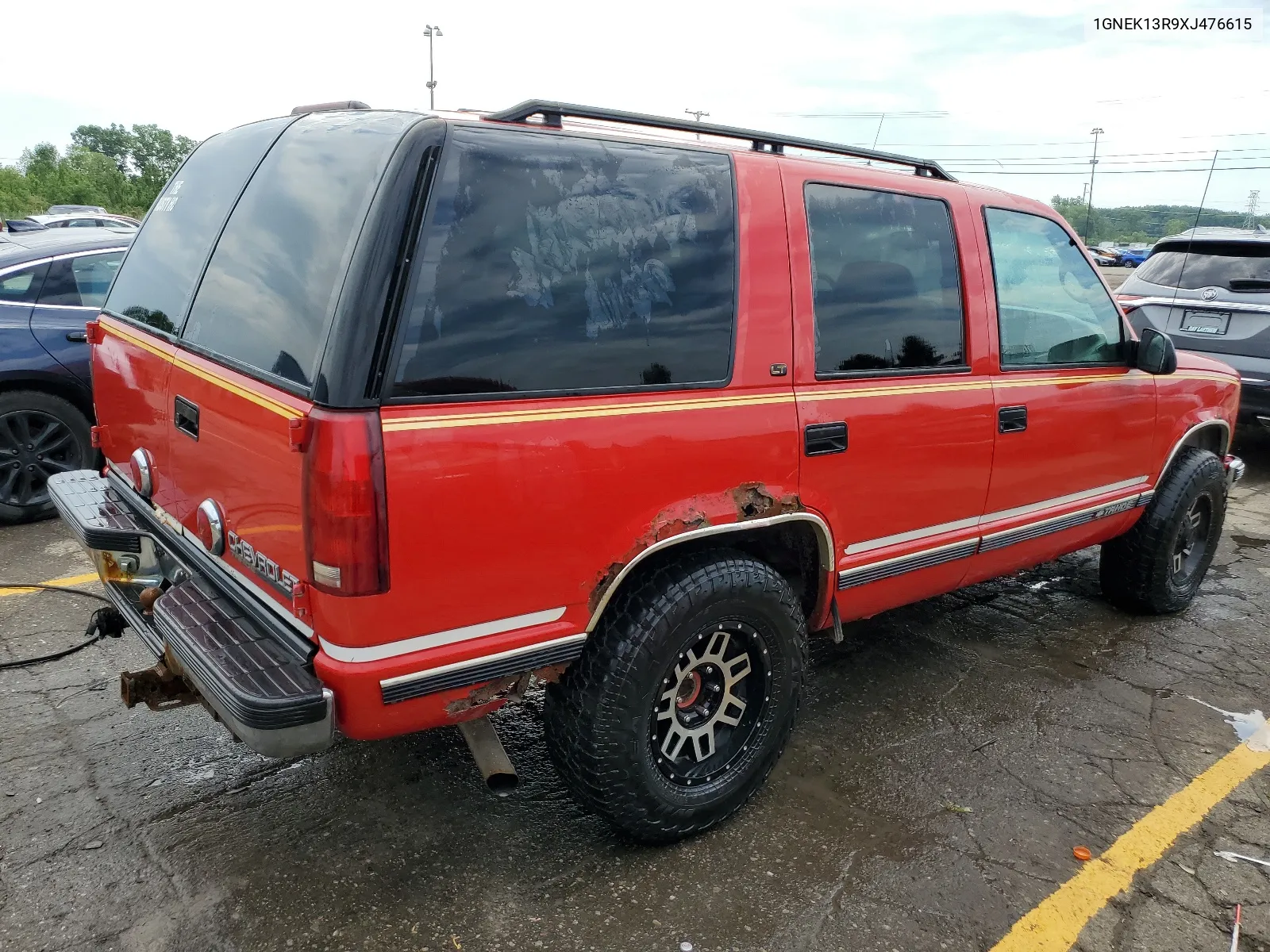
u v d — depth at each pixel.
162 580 2.94
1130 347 4.00
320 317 2.07
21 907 2.43
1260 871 2.83
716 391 2.58
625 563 2.43
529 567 2.26
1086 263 3.95
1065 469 3.81
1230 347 7.24
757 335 2.67
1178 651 4.37
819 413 2.82
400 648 2.12
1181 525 4.52
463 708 2.29
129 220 23.61
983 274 3.39
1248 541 6.09
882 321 3.05
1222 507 4.82
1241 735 3.63
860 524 3.05
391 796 2.98
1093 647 4.38
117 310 3.23
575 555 2.34
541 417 2.23
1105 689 3.96
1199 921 2.61
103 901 2.46
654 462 2.44
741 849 2.80
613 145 2.47
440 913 2.48
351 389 1.98
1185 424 4.45
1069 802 3.13
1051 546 3.96
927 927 2.52
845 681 3.94
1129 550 4.54
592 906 2.53
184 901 2.48
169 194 3.21
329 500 1.98
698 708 2.80
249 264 2.43
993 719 3.67
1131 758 3.43
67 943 2.32
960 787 3.19
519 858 2.71
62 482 3.46
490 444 2.15
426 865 2.67
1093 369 3.88
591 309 2.35
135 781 2.99
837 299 2.91
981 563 3.63
